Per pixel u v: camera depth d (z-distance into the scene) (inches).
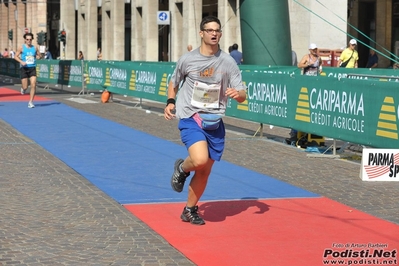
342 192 388.5
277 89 580.1
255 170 457.7
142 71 889.5
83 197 370.3
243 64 916.0
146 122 739.4
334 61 1080.8
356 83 473.4
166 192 384.5
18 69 1656.0
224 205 355.6
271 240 289.4
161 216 330.0
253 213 337.7
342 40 1132.5
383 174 421.1
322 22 1125.1
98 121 743.1
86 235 295.6
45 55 2081.7
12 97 1081.4
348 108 482.6
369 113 459.8
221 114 304.7
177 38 1497.3
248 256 266.5
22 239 289.3
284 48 896.3
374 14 1364.4
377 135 452.8
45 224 313.4
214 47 301.3
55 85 1455.5
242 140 606.5
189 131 302.2
